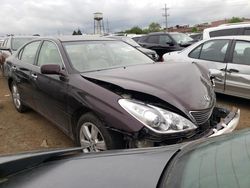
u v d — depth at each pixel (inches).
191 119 130.0
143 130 123.6
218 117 154.6
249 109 251.0
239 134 90.2
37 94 199.6
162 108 128.0
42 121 232.7
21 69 225.1
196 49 284.8
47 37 206.4
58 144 189.0
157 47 533.3
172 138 125.0
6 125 227.3
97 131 142.3
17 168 88.9
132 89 133.5
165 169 77.5
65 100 162.4
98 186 74.5
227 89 256.1
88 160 89.7
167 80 143.1
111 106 133.3
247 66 241.9
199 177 69.6
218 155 77.9
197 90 141.3
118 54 194.7
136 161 84.3
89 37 203.3
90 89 145.9
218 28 374.3
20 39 455.8
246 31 345.1
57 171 85.4
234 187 63.0
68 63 169.9
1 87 384.2
